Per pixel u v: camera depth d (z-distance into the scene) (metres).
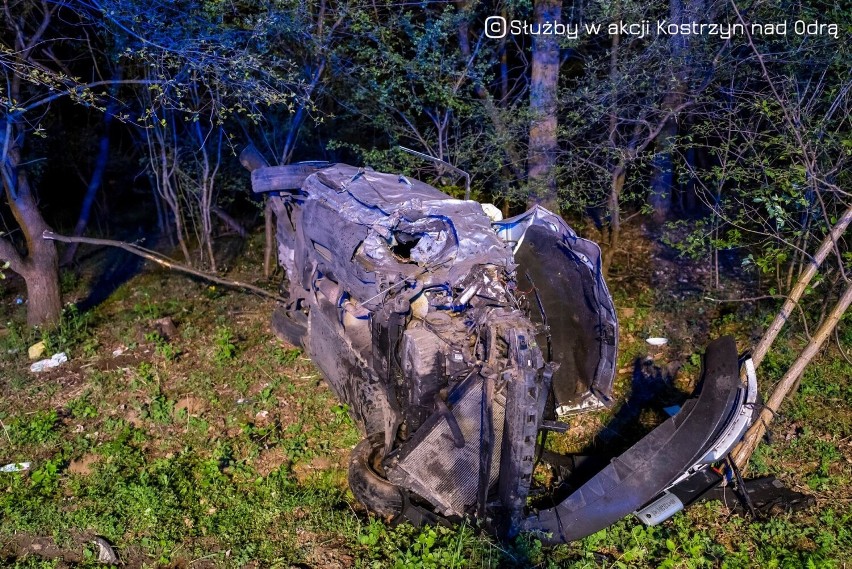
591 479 5.09
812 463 5.87
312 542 5.23
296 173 7.00
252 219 12.62
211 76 7.98
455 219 5.11
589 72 7.72
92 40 9.45
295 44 8.19
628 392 6.98
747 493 5.44
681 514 5.37
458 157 7.90
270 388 7.25
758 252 8.88
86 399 7.27
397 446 5.29
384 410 5.43
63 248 12.18
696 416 4.98
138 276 10.79
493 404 4.73
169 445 6.50
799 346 7.34
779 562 4.85
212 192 10.83
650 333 7.95
